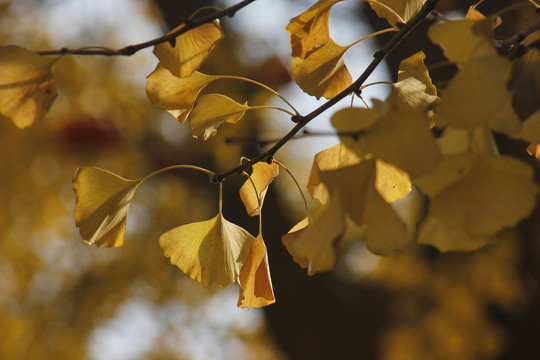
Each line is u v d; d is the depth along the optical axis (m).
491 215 0.87
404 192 0.96
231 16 0.98
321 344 3.64
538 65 1.09
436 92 1.03
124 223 1.04
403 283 3.97
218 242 1.04
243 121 3.75
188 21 0.98
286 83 3.86
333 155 1.02
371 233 0.89
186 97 1.03
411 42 3.01
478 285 3.68
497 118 0.89
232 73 3.86
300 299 3.63
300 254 0.88
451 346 3.71
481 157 0.88
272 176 1.06
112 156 4.05
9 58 0.97
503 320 3.70
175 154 4.01
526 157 2.64
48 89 0.98
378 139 0.88
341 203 0.88
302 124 1.00
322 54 1.04
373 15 3.51
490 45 0.89
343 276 5.58
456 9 2.60
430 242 0.91
